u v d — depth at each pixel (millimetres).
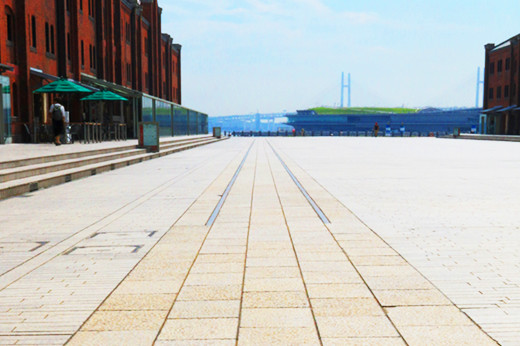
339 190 9555
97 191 9617
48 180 10383
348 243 5184
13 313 3285
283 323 3076
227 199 8430
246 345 2770
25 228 6109
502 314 3189
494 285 3773
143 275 4109
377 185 10344
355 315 3195
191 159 19109
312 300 3477
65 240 5445
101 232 5844
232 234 5664
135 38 42156
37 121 23719
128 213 7133
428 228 5926
